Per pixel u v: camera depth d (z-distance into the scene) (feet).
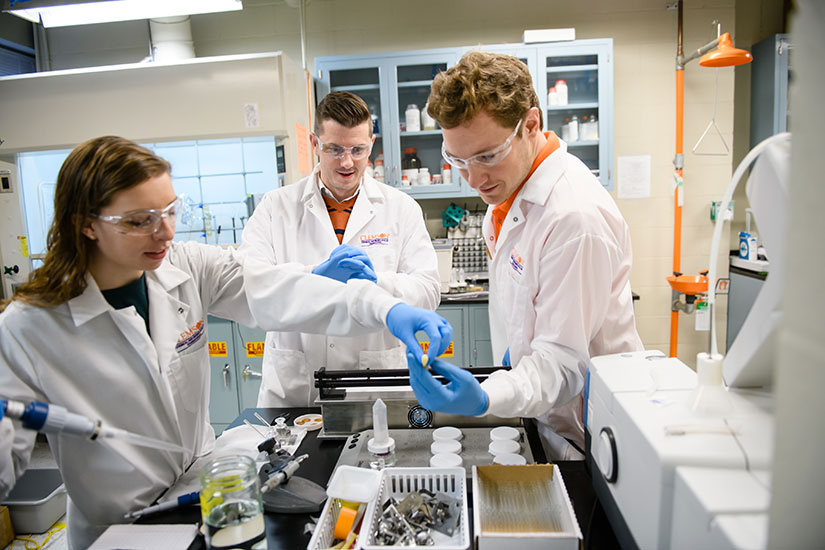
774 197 1.87
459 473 2.91
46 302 3.08
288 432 4.00
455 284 10.33
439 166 11.07
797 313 1.38
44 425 2.52
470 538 2.51
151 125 9.35
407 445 3.59
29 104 9.45
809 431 1.42
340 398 3.93
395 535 2.51
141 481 3.45
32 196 10.64
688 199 10.97
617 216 3.85
